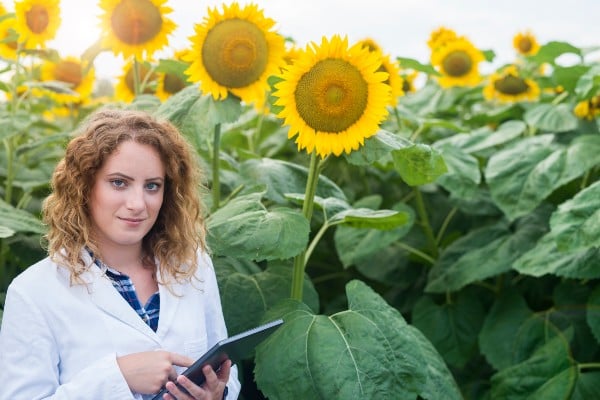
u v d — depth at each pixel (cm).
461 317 387
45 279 197
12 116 356
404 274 411
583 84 393
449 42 529
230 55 288
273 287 301
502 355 361
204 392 192
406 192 461
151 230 219
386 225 303
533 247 376
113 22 333
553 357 339
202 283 224
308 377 242
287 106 261
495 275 395
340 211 309
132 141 200
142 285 212
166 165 209
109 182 199
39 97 555
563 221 310
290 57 375
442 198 457
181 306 213
